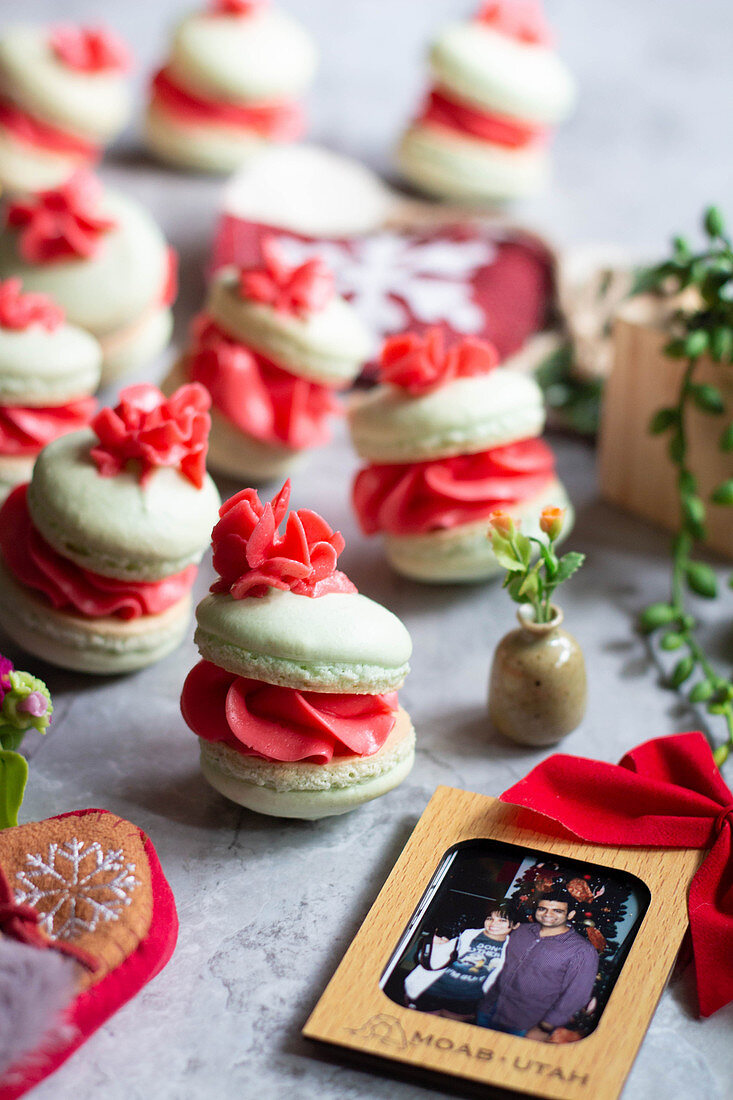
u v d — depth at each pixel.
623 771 0.44
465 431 0.50
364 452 0.51
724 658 0.51
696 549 0.56
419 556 0.51
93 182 0.58
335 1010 0.40
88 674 0.49
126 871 0.42
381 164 0.79
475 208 0.73
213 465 0.56
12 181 0.69
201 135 0.72
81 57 0.69
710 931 0.42
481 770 0.47
